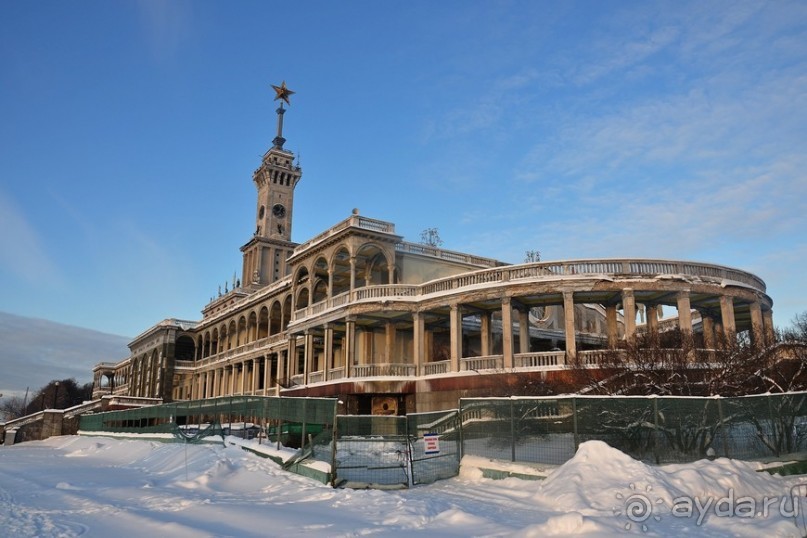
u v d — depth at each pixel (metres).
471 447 22.39
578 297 40.44
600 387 29.36
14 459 39.34
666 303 41.34
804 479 19.34
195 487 21.56
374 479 20.80
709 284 38.25
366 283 53.97
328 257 53.91
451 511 14.80
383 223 52.09
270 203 115.44
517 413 21.08
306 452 23.05
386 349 50.72
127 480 25.48
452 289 43.81
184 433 38.03
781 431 21.38
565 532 12.39
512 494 17.92
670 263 38.62
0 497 21.22
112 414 55.94
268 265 111.50
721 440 20.06
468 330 54.97
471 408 22.62
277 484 21.33
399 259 53.53
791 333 33.97
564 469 17.59
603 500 15.45
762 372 28.59
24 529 14.95
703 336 38.59
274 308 75.38
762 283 42.47
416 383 44.16
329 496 18.61
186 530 13.92
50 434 72.12
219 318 92.44
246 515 15.72
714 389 27.27
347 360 47.78
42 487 24.02
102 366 154.00
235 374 83.62
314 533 13.37
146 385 107.94
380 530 13.55
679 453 19.39
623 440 19.30
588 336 60.31
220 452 28.42
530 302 44.09
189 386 100.19
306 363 55.06
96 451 42.50
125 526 15.02
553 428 20.19
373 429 22.19
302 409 24.12
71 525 15.35
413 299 45.97
